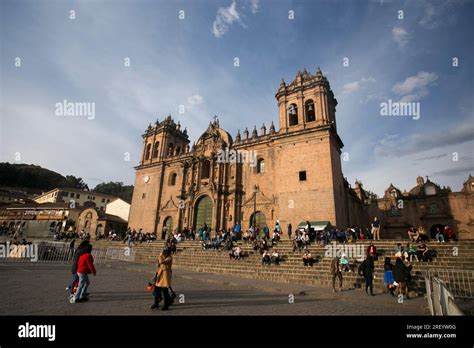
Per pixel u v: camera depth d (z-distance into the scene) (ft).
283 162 119.44
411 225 177.47
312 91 124.77
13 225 193.47
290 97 130.52
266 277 65.87
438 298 31.63
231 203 132.16
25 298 33.94
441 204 172.76
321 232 92.38
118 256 107.24
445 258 59.93
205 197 141.28
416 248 64.85
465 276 46.78
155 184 163.53
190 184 147.84
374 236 87.76
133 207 167.53
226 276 68.54
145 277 61.52
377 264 62.85
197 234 126.72
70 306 31.22
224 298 41.19
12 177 331.36
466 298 42.29
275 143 128.47
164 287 31.65
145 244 117.08
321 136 113.70
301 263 70.54
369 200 194.18
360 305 41.11
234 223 128.26
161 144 174.29
